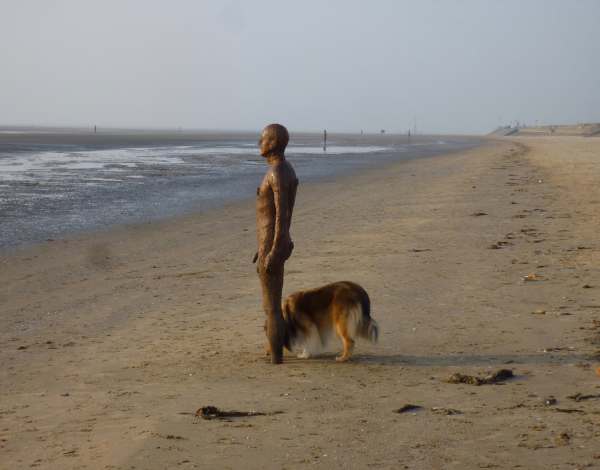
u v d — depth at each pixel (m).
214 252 15.52
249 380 7.14
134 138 118.50
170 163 47.66
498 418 5.76
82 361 8.11
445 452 5.06
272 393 6.63
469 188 28.34
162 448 5.21
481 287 11.12
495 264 12.98
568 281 11.45
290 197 7.82
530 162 46.34
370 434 5.45
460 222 18.72
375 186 30.47
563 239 15.80
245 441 5.34
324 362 7.78
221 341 8.75
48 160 48.81
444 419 5.77
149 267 13.95
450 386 6.71
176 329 9.41
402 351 8.04
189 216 21.48
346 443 5.27
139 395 6.68
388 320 9.30
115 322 9.95
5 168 39.81
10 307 10.95
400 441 5.29
